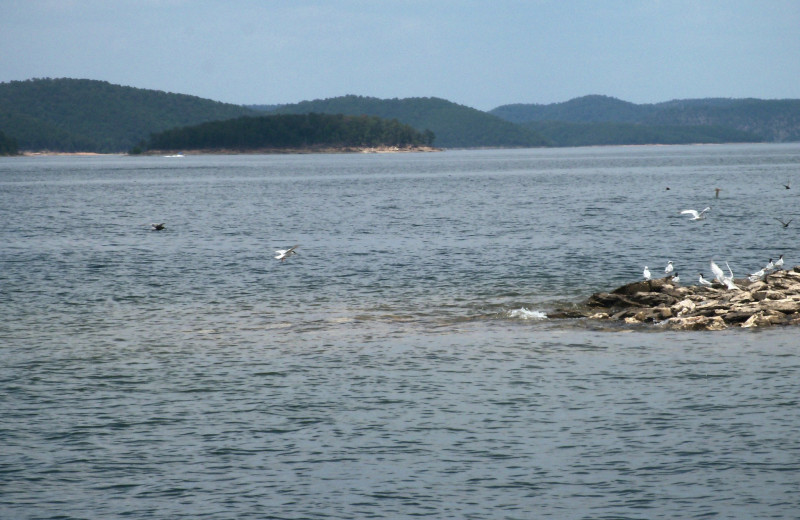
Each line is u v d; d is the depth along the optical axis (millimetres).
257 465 42531
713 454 43062
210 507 38312
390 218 169375
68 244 131125
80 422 48406
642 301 76875
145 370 58656
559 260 107188
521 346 64375
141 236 142625
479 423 47781
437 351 63031
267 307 80500
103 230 152500
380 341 66438
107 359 61625
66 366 59750
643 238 128250
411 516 37469
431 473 41469
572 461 42594
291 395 52938
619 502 38406
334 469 41969
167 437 46125
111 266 107125
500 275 96562
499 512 37719
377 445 44812
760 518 36812
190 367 59375
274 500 38938
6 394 53375
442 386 54469
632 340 65812
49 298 85750
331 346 64938
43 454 43875
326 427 47406
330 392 53438
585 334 68000
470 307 79188
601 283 91125
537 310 77500
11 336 69000
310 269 103062
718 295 77562
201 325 72875
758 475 40656
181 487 40219
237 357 62000
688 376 55969
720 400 51000
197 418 48969
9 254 119125
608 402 51031
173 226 159500
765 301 73125
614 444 44594
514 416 48812
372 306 80312
